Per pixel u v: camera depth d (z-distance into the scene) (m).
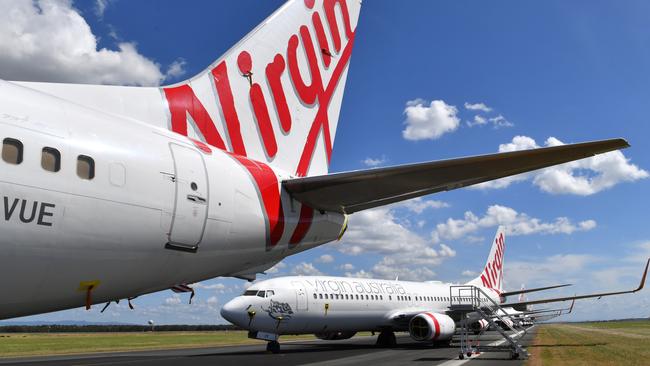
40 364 20.36
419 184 7.59
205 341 45.22
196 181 6.44
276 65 9.37
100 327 122.50
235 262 7.31
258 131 8.79
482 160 6.68
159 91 7.43
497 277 58.03
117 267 5.59
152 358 23.45
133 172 5.70
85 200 5.16
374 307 31.61
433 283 41.91
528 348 29.70
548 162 6.66
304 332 28.11
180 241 6.18
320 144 10.21
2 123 4.77
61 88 6.23
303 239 8.33
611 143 6.05
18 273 4.74
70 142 5.22
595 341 37.97
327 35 10.66
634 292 35.03
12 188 4.62
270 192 7.60
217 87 8.23
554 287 53.41
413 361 20.94
